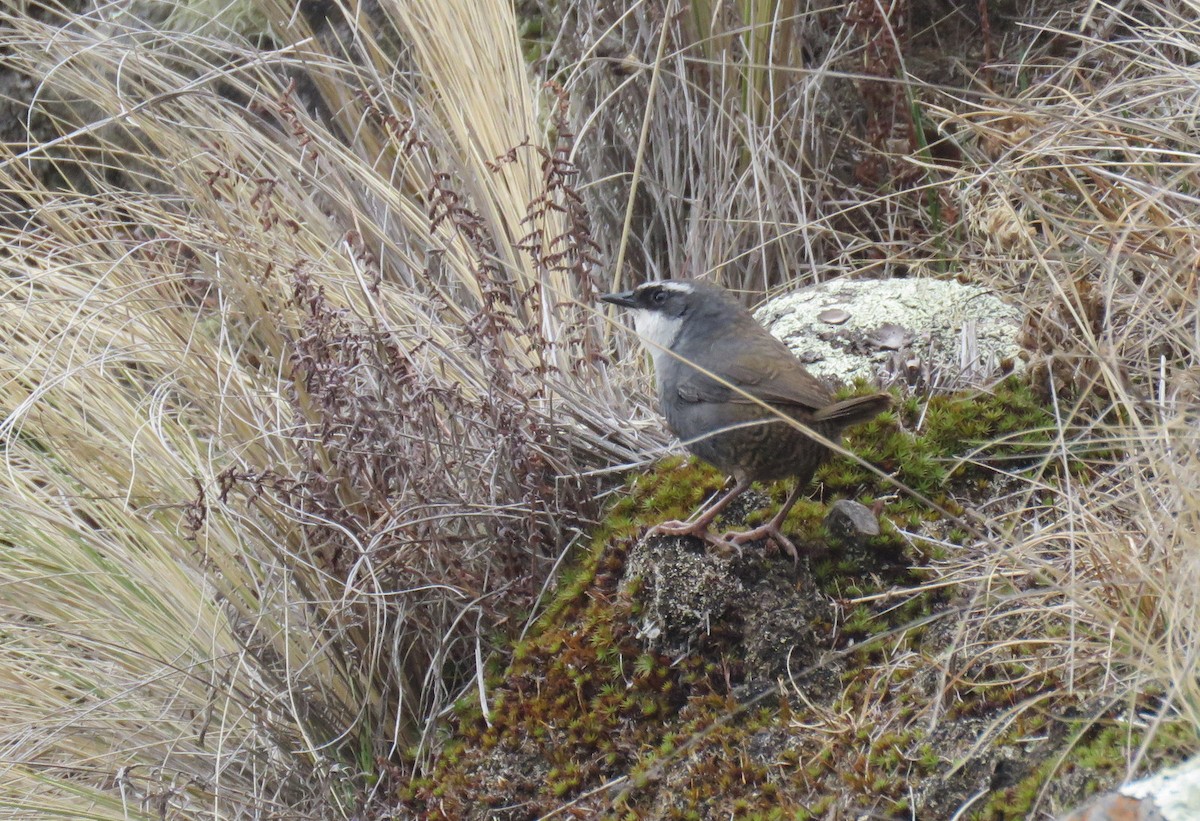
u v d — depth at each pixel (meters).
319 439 8.23
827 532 7.91
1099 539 6.52
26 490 9.25
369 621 8.35
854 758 6.81
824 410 7.43
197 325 9.68
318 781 8.03
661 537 7.82
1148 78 8.26
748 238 11.59
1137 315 7.68
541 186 10.32
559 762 7.65
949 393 8.99
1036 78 11.24
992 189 9.12
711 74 11.65
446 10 10.43
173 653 8.52
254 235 9.48
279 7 11.95
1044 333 8.27
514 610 8.62
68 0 14.11
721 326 8.14
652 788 7.22
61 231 10.26
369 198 10.93
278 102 10.26
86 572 8.63
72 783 7.98
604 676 7.81
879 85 11.40
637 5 11.48
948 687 6.80
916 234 11.20
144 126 10.11
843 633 7.47
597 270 11.71
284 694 8.15
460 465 8.72
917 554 7.78
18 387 9.45
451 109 10.48
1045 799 6.09
